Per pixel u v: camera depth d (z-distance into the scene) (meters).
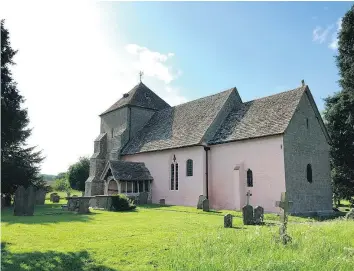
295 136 25.66
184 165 31.17
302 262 7.72
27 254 9.17
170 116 38.19
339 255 8.42
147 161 35.47
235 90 33.12
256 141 26.20
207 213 23.11
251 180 26.17
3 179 27.72
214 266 7.62
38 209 24.78
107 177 34.22
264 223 17.00
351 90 29.81
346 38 30.80
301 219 21.16
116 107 42.34
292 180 24.62
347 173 31.75
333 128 31.80
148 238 11.60
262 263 7.73
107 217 19.22
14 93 27.94
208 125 30.41
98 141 42.50
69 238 11.60
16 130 27.50
